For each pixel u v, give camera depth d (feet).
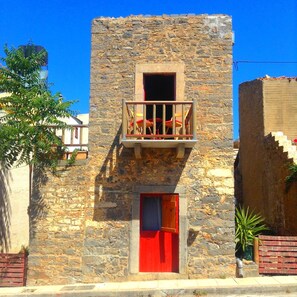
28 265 31.19
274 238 31.58
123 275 30.91
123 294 27.61
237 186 59.57
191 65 33.04
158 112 41.37
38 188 32.19
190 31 33.47
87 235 31.50
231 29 33.40
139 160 32.24
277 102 49.60
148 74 33.42
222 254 31.04
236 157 64.95
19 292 28.40
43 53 31.94
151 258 31.73
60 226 31.65
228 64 32.99
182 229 31.19
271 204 45.42
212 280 30.09
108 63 33.45
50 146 31.32
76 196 31.96
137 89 32.91
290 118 49.14
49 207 31.91
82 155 33.40
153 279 30.86
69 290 28.58
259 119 50.70
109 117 32.89
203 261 30.94
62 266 31.14
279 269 31.01
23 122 29.50
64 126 31.35
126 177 32.12
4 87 30.78
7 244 38.24
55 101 30.60
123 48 33.55
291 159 38.37
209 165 31.99
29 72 31.42
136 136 29.45
